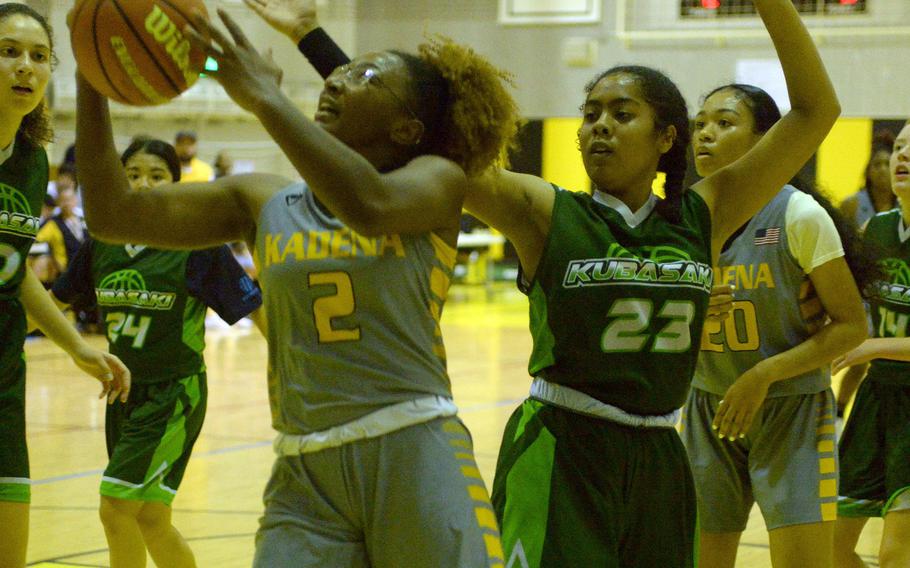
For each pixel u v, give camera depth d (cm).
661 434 398
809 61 412
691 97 2566
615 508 383
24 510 469
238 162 2792
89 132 327
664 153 405
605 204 397
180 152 1820
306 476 323
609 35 2636
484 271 3077
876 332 602
